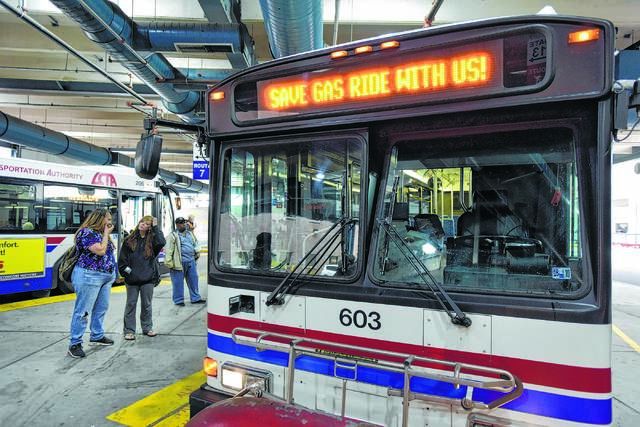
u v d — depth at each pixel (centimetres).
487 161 224
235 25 621
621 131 193
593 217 192
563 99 193
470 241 229
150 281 600
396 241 233
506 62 204
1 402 385
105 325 661
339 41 860
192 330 633
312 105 251
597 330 182
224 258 283
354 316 231
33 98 1321
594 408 181
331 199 251
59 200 920
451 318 204
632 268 1625
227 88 278
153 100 1191
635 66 220
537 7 690
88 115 1540
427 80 221
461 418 205
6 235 819
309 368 242
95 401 388
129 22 592
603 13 681
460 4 700
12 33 852
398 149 239
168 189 1219
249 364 264
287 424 177
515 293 200
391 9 703
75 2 487
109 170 1027
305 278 250
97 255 519
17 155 1642
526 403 192
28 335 602
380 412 222
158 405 381
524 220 216
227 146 284
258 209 275
